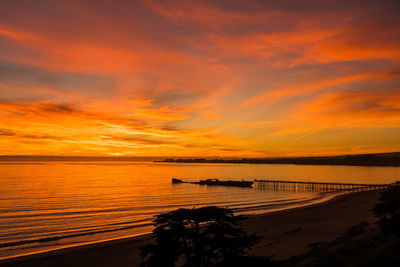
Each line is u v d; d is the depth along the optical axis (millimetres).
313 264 19375
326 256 20781
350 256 20469
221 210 14164
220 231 13164
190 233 13180
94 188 105562
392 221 23922
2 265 25047
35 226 44031
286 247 28781
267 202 74938
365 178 178375
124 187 112250
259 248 28641
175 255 12656
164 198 82625
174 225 13438
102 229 42094
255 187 124312
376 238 25297
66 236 37344
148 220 49469
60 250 29609
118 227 43594
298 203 72000
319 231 35969
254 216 47844
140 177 177375
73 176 170000
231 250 12984
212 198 84562
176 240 12930
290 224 40969
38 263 25531
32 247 31766
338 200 68438
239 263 12273
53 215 53781
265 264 12375
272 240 31953
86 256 27609
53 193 87688
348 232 31203
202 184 138000
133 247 30531
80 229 42094
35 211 57781
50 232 39906
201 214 13625
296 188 119562
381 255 19125
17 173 188500
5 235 37875
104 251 29219
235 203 72750
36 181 130000
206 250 12930
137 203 71500
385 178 178125
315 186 122438
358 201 65000
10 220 48500
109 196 84000
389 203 25375
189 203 72688
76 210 59875
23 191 90938
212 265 12742
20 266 24781
